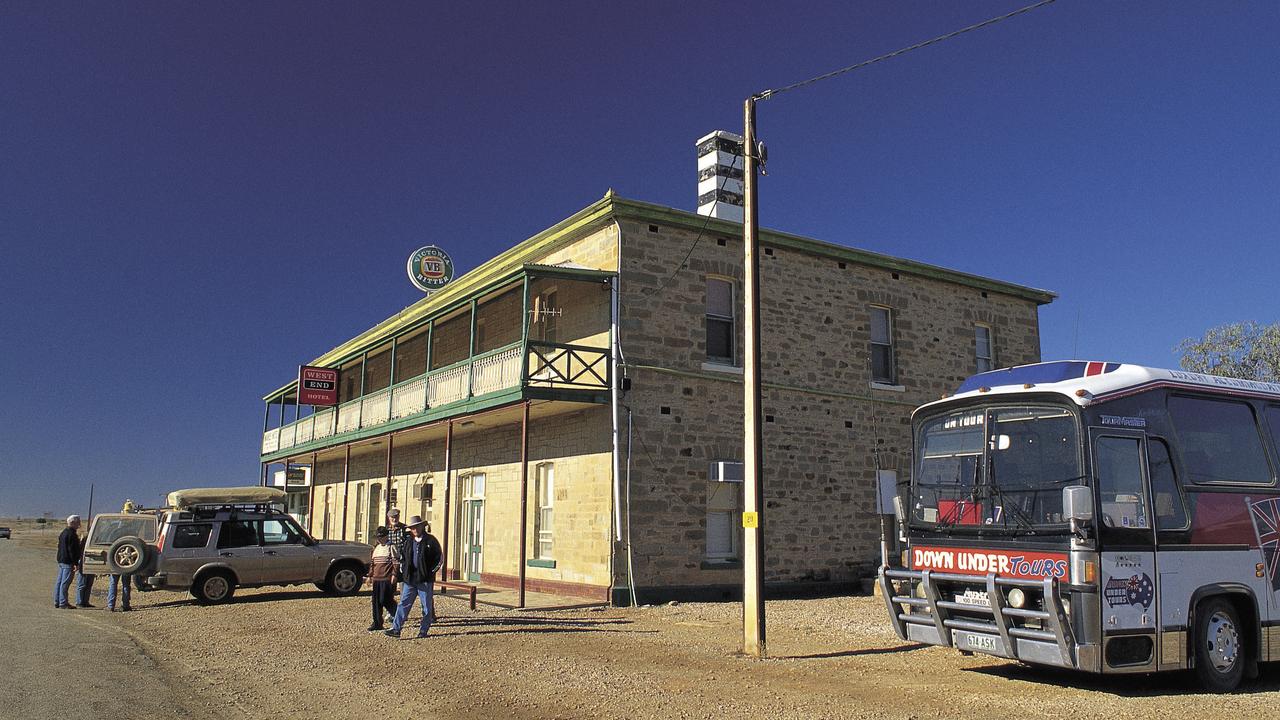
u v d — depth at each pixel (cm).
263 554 1742
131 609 1588
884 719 714
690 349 1756
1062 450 816
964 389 952
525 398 1575
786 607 1589
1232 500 894
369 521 2794
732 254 1842
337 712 759
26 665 968
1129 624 785
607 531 1638
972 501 876
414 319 2094
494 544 2048
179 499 1773
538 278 1645
